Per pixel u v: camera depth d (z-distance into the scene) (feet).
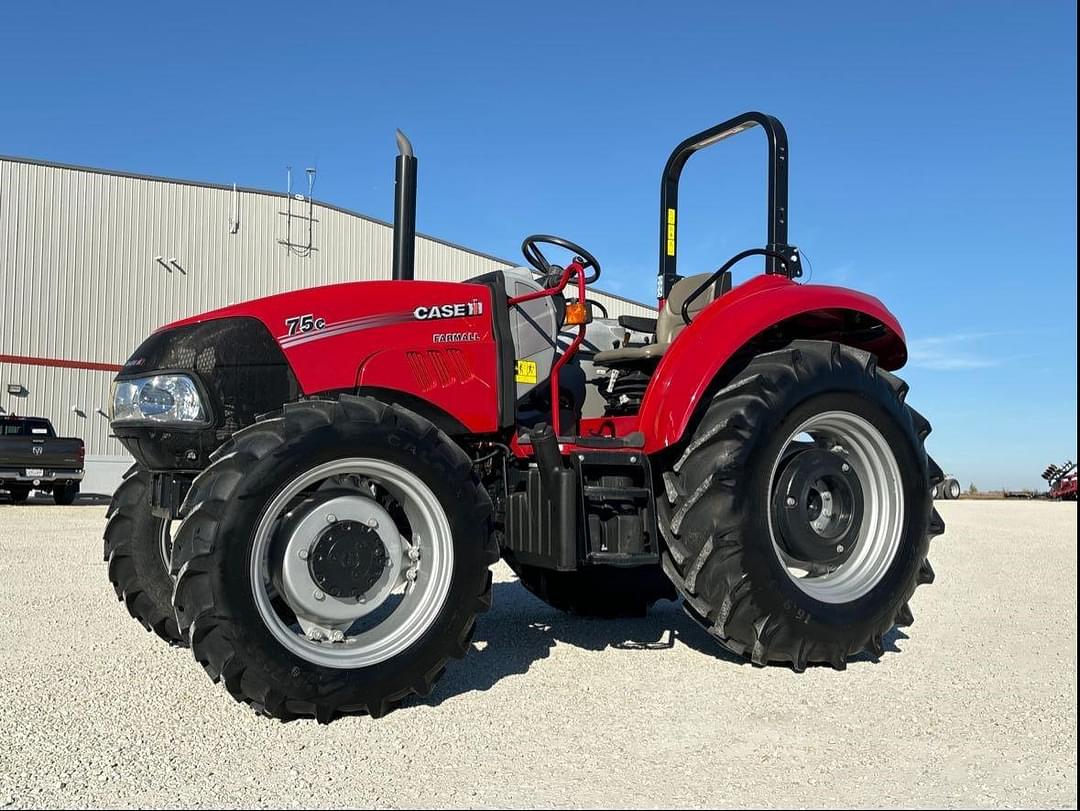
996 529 36.22
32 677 11.33
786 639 11.55
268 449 9.47
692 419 12.12
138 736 9.07
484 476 12.51
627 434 12.60
